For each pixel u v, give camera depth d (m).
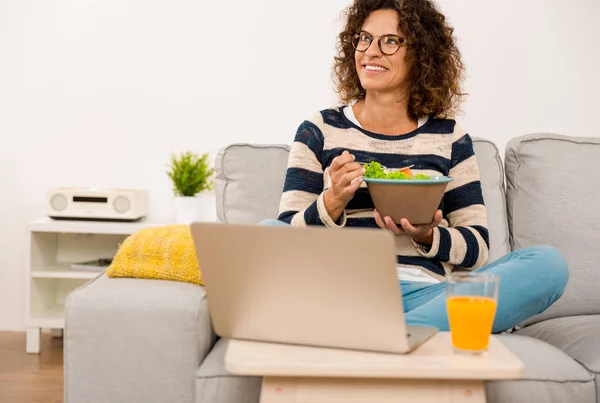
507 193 2.16
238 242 1.13
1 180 3.45
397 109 1.98
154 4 3.37
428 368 1.06
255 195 2.12
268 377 1.13
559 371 1.50
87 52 3.40
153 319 1.55
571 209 2.07
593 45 3.24
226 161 2.16
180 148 3.40
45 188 3.44
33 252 3.14
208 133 3.39
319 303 1.12
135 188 3.42
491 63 3.26
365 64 1.94
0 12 3.41
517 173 2.13
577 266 2.04
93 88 3.41
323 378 1.13
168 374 1.55
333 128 1.97
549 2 3.24
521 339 1.66
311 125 1.97
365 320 1.11
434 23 2.00
